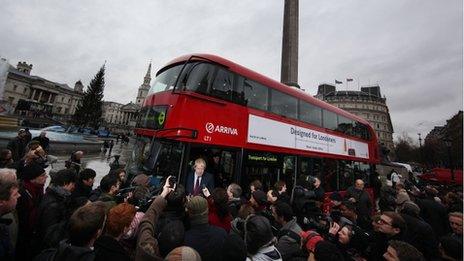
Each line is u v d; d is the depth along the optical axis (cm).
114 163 796
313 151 821
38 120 5616
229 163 573
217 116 563
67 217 311
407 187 1336
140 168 559
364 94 8812
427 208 577
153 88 678
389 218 355
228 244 209
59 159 1574
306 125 815
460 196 751
